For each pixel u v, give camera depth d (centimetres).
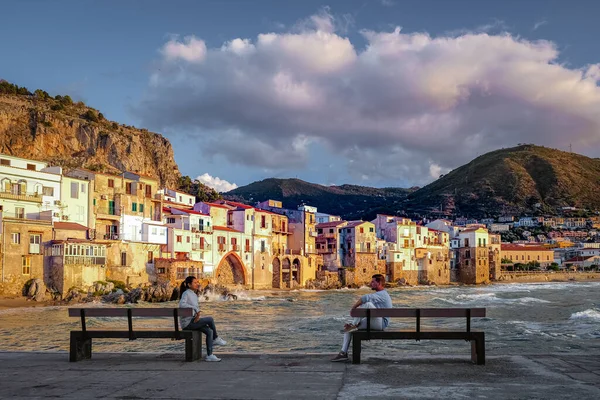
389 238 18050
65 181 9581
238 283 13050
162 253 11150
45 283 8631
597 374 1550
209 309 7800
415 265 18212
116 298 8700
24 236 8419
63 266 8606
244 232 13262
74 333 1844
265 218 14000
